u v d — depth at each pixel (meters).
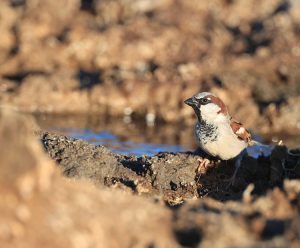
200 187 9.33
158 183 9.17
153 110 18.25
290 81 19.78
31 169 5.12
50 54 20.70
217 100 9.80
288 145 15.69
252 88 18.78
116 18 22.41
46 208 5.17
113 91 18.56
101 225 5.29
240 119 17.67
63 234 5.04
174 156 9.59
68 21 22.03
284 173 9.34
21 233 4.93
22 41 21.12
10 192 5.02
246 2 23.84
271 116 17.64
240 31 22.66
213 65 20.17
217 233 5.27
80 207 5.37
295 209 6.00
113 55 20.70
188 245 5.34
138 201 5.91
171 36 21.55
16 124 5.25
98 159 9.11
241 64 20.42
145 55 20.83
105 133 16.02
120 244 5.24
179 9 23.02
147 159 9.62
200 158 9.70
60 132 15.77
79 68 20.45
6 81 19.16
